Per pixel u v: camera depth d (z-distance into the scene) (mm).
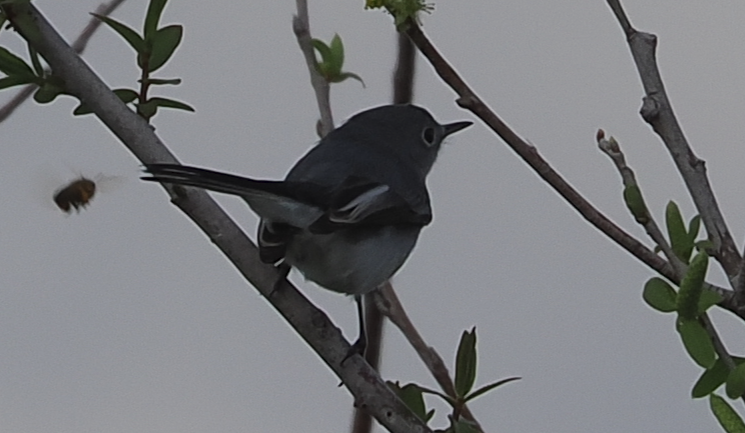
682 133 6891
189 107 7973
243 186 8359
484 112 6836
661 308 6523
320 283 9875
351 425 8625
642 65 6949
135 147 7805
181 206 8320
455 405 7492
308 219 9008
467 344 7492
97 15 7754
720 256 6871
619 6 7047
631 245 6883
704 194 6902
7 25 7465
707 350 6305
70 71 7648
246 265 8320
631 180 7066
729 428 6023
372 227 9781
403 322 8938
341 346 8039
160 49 7836
